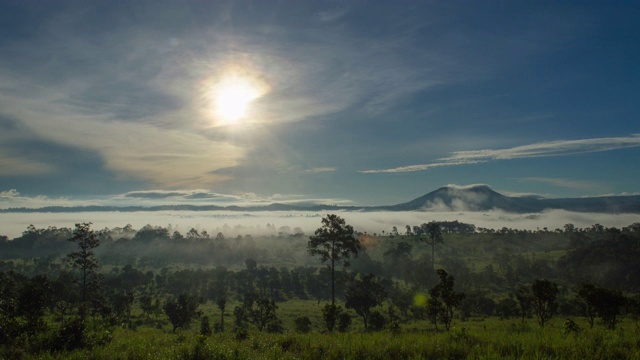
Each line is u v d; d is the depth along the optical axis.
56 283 70.69
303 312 90.38
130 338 17.16
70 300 71.06
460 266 138.75
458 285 112.50
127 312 78.88
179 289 127.00
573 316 66.56
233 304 108.50
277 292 124.75
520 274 134.75
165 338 17.02
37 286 31.78
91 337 15.31
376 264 150.38
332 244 59.59
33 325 16.00
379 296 85.88
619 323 41.97
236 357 11.78
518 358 10.59
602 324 33.81
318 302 105.19
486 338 13.84
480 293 88.00
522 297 50.84
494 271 141.38
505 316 69.94
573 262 131.88
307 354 11.96
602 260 124.75
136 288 130.12
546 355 10.98
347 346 12.73
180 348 12.51
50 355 12.80
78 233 56.09
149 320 76.38
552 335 14.89
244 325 75.00
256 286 134.12
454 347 12.21
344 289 122.88
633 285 109.69
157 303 87.25
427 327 48.44
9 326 15.23
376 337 15.32
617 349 11.63
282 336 16.33
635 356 10.96
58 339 14.44
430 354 11.87
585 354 11.32
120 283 119.69
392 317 72.19
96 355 12.37
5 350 13.61
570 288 113.69
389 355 11.89
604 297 33.44
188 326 71.44
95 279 58.50
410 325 57.00
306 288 130.12
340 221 58.81
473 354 11.14
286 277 131.38
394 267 151.88
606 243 135.38
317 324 76.75
